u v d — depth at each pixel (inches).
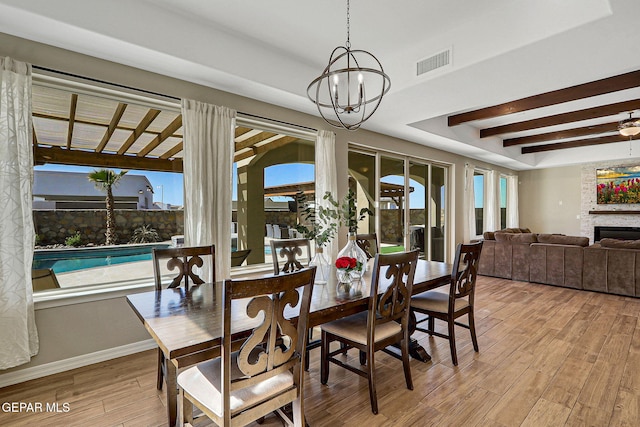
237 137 144.0
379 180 204.5
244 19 104.8
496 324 133.5
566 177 335.9
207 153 119.6
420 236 238.1
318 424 71.2
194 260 93.3
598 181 315.6
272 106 143.7
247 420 52.4
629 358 101.7
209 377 58.4
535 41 93.5
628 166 299.3
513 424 70.9
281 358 55.7
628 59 103.7
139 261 118.6
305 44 120.7
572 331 125.3
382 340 79.7
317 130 161.0
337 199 165.6
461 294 101.0
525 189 363.6
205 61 106.5
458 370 95.0
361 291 83.8
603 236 312.7
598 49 97.3
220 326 58.6
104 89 103.0
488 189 311.7
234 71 113.4
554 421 71.8
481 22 104.8
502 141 274.1
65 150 106.0
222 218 122.9
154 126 123.3
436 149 242.8
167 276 120.1
